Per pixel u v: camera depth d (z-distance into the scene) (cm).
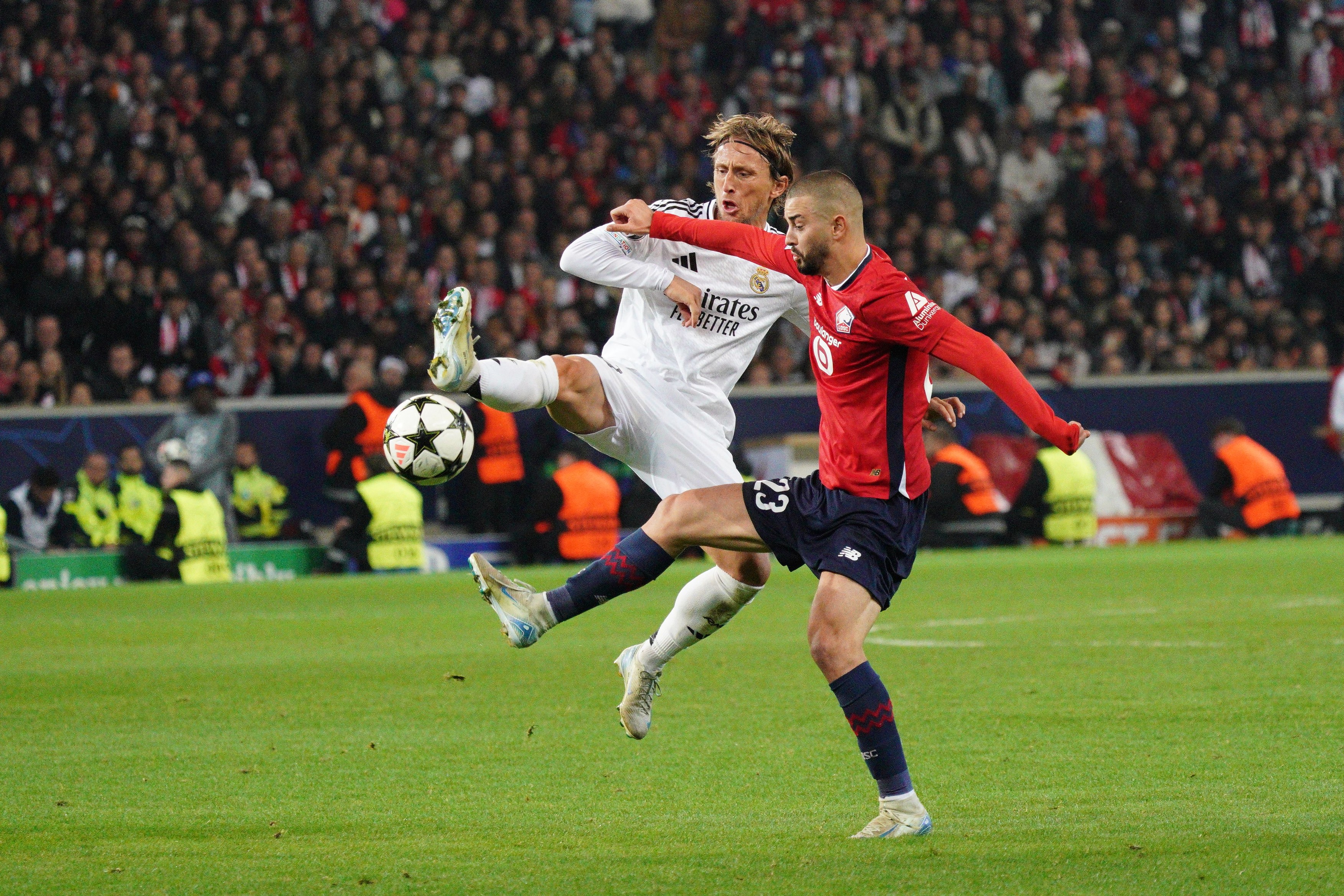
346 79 7369
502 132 7500
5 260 6419
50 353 6062
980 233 7800
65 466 5803
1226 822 1602
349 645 3459
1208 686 2619
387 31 7794
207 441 5897
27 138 6788
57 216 6600
